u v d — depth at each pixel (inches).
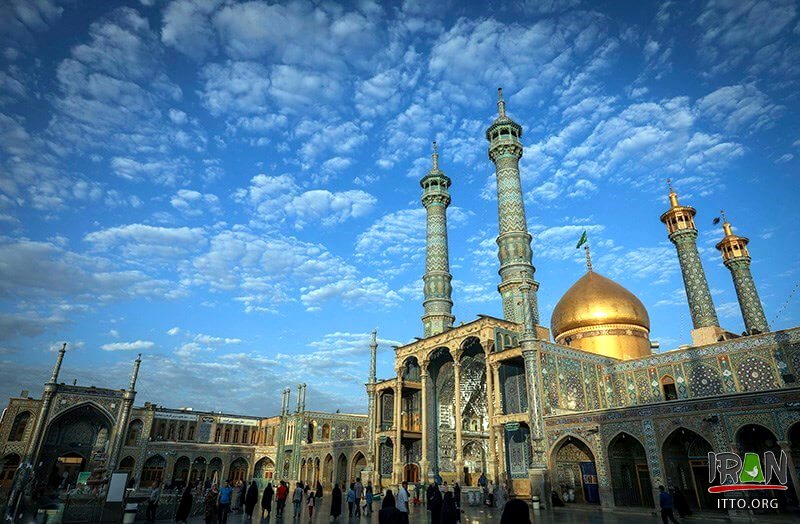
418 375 1549.0
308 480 2108.8
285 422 2394.2
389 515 278.7
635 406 913.5
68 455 2016.5
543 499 948.0
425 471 1352.1
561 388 1130.0
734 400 806.5
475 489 1139.9
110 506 734.5
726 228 1851.6
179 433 2363.4
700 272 1544.0
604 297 1443.2
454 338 1338.6
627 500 964.0
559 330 1497.3
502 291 1416.1
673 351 1179.3
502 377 1266.0
